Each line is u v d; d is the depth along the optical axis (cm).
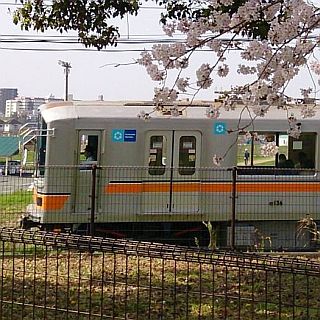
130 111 1309
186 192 1309
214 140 1320
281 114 1327
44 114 1303
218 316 657
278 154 1338
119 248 538
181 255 530
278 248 1295
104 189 1280
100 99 1388
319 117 1345
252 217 1321
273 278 803
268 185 1331
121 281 784
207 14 645
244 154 1327
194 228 1325
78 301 625
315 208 1355
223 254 540
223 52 629
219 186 1316
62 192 1271
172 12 802
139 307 671
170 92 638
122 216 1285
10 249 807
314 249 1290
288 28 596
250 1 614
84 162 1291
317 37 602
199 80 636
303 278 798
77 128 1284
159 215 1298
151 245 544
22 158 1317
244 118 1323
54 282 768
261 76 617
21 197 1287
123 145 1298
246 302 692
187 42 628
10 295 709
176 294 671
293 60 605
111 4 986
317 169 1355
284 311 675
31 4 1012
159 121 1305
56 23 1009
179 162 1320
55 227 1268
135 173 1291
